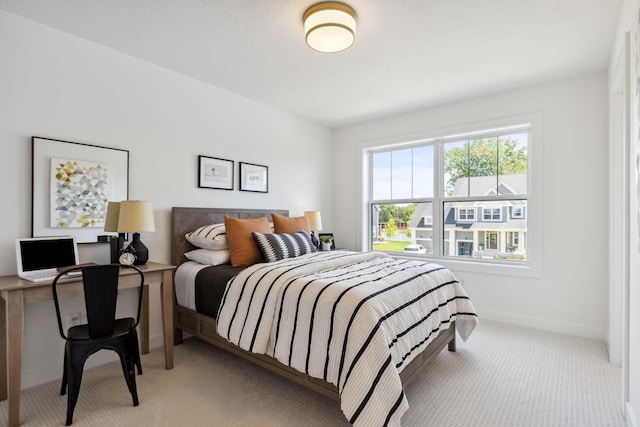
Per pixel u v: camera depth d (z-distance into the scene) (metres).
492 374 2.29
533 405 1.92
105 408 1.90
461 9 2.03
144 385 2.16
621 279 2.43
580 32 2.29
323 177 4.63
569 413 1.85
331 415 1.85
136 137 2.71
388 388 1.51
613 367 2.39
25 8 2.05
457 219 3.85
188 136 3.07
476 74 2.98
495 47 2.50
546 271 3.18
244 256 2.68
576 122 3.03
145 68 2.76
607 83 2.88
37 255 2.08
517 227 3.47
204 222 3.14
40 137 2.21
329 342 1.69
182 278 2.74
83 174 2.40
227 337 2.12
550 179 3.16
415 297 2.04
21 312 1.77
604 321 2.92
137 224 2.32
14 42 2.12
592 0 1.95
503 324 3.35
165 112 2.90
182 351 2.71
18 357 1.75
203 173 3.18
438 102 3.71
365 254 2.82
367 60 2.71
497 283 3.47
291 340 1.83
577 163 3.03
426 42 2.43
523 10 2.05
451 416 1.82
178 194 3.00
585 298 3.00
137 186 2.72
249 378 2.26
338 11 1.96
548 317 3.18
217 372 2.35
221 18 2.14
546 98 3.17
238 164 3.51
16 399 1.74
